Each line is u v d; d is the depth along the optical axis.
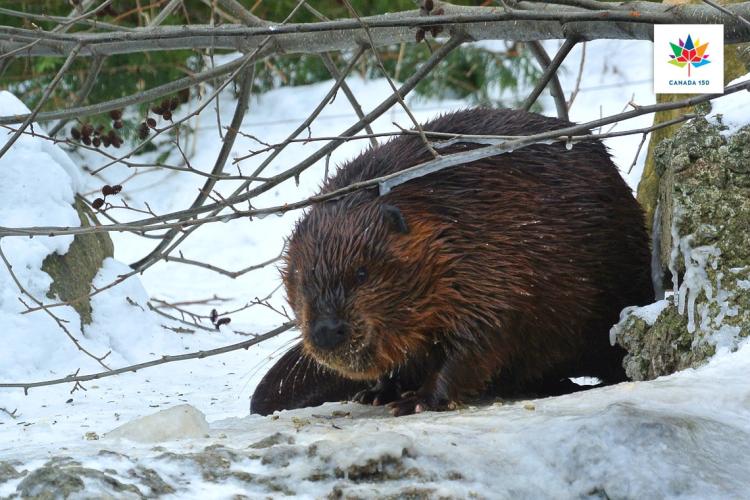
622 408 6.96
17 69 25.09
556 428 6.92
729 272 8.93
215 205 9.62
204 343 14.91
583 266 9.97
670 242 9.71
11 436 9.42
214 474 6.61
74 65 24.95
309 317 8.99
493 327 9.31
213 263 20.94
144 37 10.59
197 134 26.39
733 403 7.48
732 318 8.80
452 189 9.42
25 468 6.80
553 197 9.85
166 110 10.34
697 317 9.03
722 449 6.71
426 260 9.08
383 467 6.58
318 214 9.42
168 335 14.56
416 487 6.34
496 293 9.25
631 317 9.84
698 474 6.42
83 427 9.80
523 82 25.38
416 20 9.55
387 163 9.66
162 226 8.56
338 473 6.61
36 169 14.46
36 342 12.89
